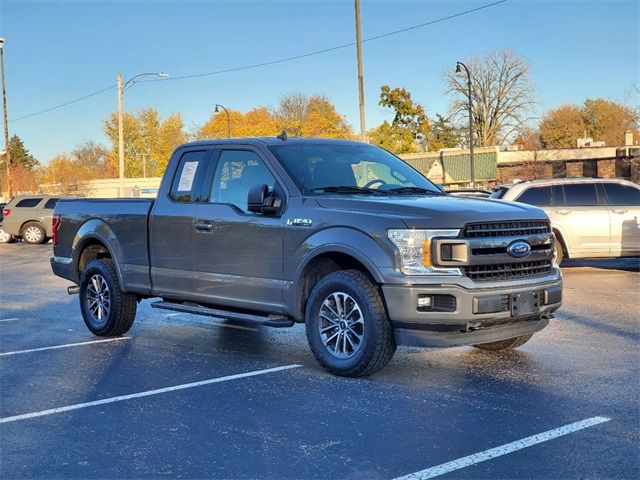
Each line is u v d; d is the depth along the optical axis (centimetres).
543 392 570
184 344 811
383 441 463
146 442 475
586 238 1432
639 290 1172
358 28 2773
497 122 7669
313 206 648
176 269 765
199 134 8406
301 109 8044
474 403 543
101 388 620
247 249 692
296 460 434
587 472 404
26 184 8000
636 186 1446
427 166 6588
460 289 576
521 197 1460
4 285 1489
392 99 7862
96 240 873
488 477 400
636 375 619
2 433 502
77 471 427
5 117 4741
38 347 813
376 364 607
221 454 448
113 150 9369
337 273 629
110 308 848
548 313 643
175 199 772
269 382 622
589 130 9006
